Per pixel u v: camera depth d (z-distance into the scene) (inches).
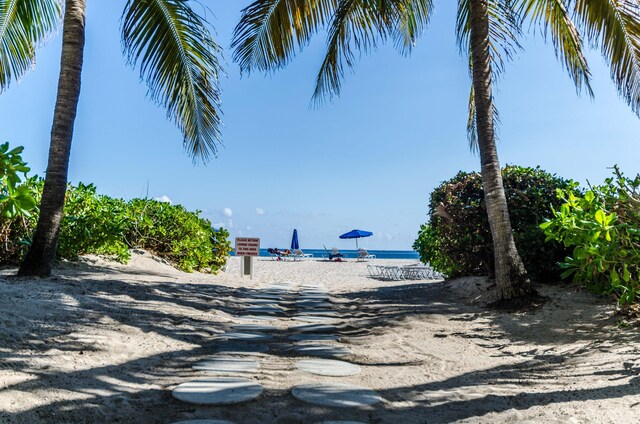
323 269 846.5
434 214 427.8
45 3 413.7
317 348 210.7
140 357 177.6
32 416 114.0
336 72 440.5
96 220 404.2
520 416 128.8
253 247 596.4
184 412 128.3
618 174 269.4
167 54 391.2
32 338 176.4
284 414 129.4
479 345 222.8
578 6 364.5
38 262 305.9
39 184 374.6
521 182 396.5
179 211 568.4
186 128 428.8
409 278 724.0
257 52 413.7
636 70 369.7
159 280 382.0
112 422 119.5
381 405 139.3
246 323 266.8
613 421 121.7
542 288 346.9
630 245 241.0
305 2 402.0
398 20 472.7
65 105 320.8
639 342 200.4
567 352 200.2
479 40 329.7
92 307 243.4
